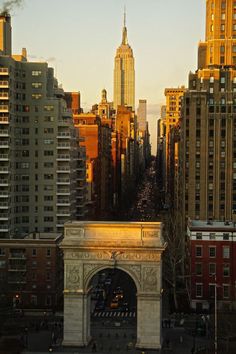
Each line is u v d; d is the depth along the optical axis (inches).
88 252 4940.9
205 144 7682.1
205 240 6082.7
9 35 7411.4
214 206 7682.1
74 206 7652.6
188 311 6033.5
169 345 4945.9
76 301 4950.8
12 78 6648.6
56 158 6934.1
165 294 6781.5
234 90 7691.9
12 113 6668.3
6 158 6496.1
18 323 5634.8
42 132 6924.2
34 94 6924.2
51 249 6077.8
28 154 6939.0
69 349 4854.8
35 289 6087.6
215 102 7682.1
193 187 7701.8
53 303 6077.8
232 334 4982.8
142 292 4884.4
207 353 4682.6
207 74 7736.2
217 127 7662.4
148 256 4881.9
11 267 6097.4
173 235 7426.2
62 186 6963.6
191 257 6117.1
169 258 7140.8
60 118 7066.9
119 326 5590.6
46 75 6963.6
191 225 6353.3
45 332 5354.3
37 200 6948.8
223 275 6063.0
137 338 4901.6
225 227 6092.5
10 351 4702.3
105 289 7135.8
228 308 6028.5
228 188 7672.2
